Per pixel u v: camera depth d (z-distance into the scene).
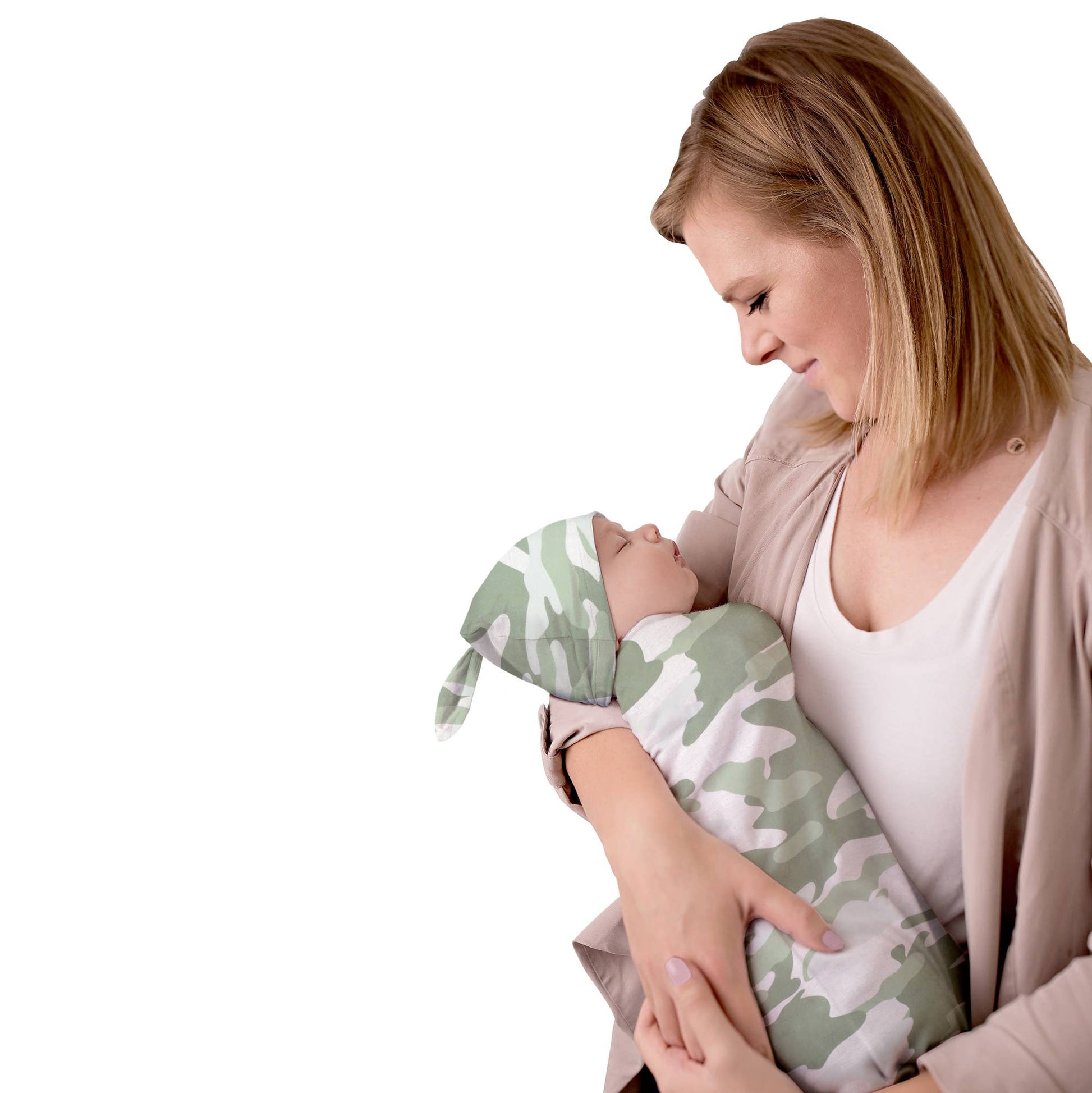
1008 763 1.24
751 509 1.57
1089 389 1.26
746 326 1.36
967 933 1.33
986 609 1.26
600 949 1.53
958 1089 1.15
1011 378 1.27
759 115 1.27
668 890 1.30
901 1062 1.25
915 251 1.24
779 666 1.40
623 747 1.43
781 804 1.35
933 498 1.31
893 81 1.26
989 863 1.25
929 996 1.26
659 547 1.57
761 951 1.29
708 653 1.42
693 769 1.38
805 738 1.38
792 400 1.60
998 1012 1.19
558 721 1.51
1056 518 1.21
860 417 1.36
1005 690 1.23
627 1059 1.57
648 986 1.31
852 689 1.36
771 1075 1.23
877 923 1.30
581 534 1.53
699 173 1.32
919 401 1.26
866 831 1.35
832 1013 1.25
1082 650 1.20
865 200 1.24
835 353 1.32
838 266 1.27
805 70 1.27
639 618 1.51
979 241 1.25
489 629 1.53
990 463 1.28
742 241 1.29
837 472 1.46
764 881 1.30
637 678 1.45
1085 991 1.15
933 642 1.29
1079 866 1.23
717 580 1.68
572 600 1.50
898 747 1.34
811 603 1.42
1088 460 1.21
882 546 1.36
